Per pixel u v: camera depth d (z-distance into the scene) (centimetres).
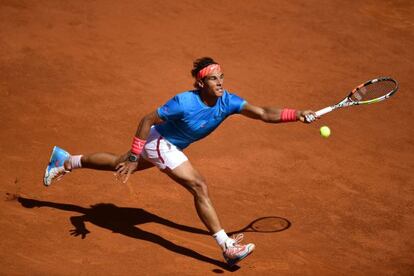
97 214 2886
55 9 5147
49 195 3011
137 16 5134
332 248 2736
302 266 2595
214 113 2477
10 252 2564
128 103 3997
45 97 3997
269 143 3641
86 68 4384
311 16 5353
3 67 4322
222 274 2514
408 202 3131
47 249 2608
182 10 5288
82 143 3522
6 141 3469
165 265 2552
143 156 2580
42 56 4491
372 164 3488
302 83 4391
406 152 3644
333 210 3028
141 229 2797
